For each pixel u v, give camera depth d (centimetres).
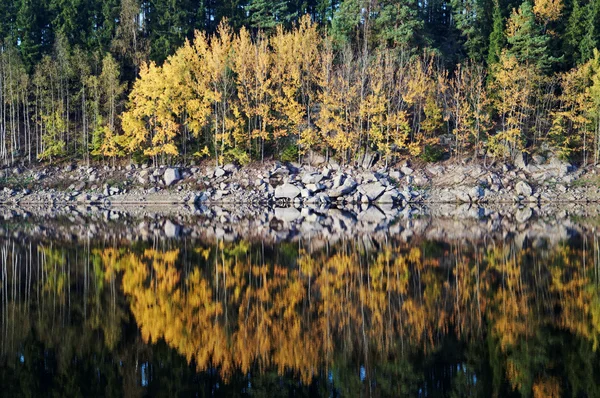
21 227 3072
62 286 1605
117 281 1670
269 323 1219
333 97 4984
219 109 5119
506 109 4819
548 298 1402
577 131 5047
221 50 5216
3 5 6247
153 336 1131
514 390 854
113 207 4412
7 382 889
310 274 1775
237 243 2456
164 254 2164
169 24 6053
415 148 4762
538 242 2341
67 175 5006
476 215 3594
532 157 4772
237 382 894
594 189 4441
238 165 5012
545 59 5056
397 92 5094
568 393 839
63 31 6025
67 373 931
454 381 888
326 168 4822
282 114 5194
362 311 1313
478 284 1578
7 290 1554
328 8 6688
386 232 2802
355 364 971
